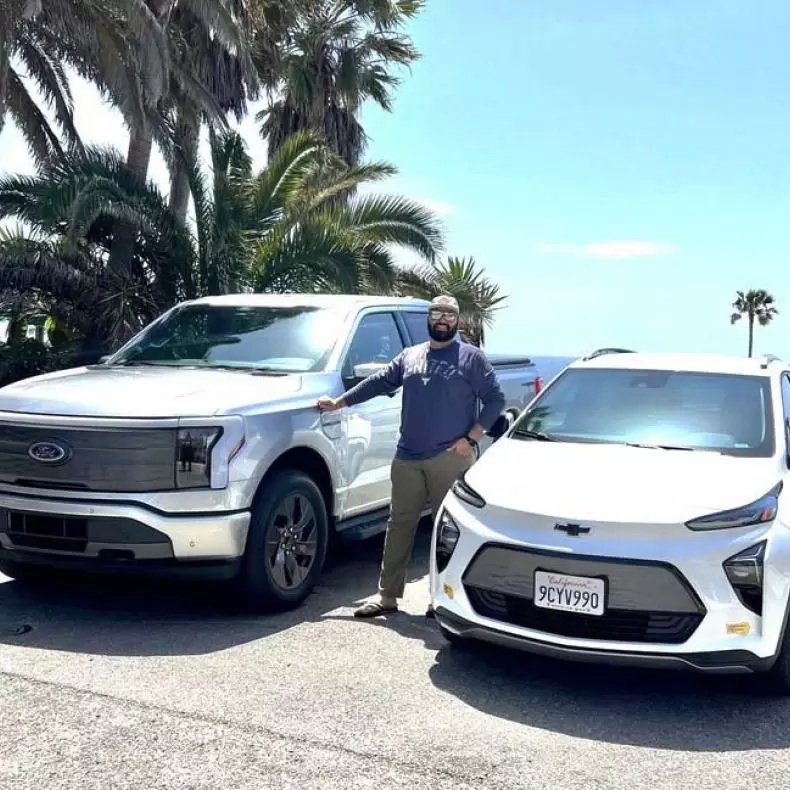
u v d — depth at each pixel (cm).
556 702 446
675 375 597
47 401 546
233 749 380
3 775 353
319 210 1556
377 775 362
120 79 1496
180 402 540
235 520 535
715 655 416
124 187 1377
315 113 2572
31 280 1373
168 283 1480
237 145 1511
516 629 446
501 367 888
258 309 721
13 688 438
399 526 578
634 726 419
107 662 479
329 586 651
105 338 1477
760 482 465
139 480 523
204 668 474
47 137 1923
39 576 631
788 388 612
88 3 1445
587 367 628
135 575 532
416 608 600
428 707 433
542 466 503
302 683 458
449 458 565
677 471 481
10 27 1575
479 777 363
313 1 2320
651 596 423
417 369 573
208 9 1614
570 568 434
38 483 536
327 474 627
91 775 355
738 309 7606
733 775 371
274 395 579
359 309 710
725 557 421
